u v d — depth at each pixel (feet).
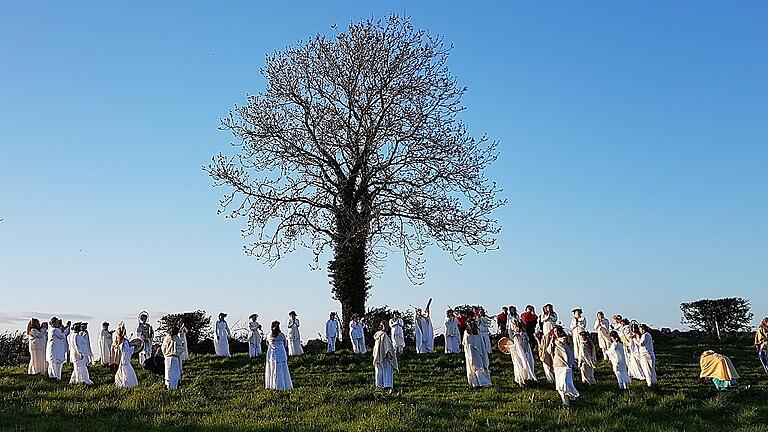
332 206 128.47
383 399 72.33
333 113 132.57
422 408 67.92
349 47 134.72
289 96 133.59
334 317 108.68
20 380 81.92
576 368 89.25
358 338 104.99
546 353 78.89
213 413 67.15
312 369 90.63
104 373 88.02
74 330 81.20
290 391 76.07
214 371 89.92
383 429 60.59
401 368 90.27
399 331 105.19
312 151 131.75
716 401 71.92
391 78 132.46
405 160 129.59
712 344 116.16
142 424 62.69
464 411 67.67
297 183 130.72
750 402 72.64
